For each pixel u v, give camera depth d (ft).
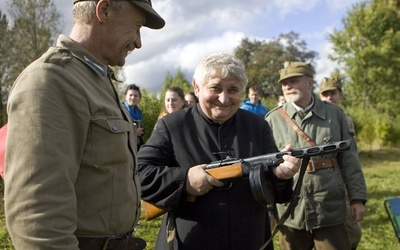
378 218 23.39
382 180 37.93
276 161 7.28
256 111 29.99
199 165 7.44
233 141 7.91
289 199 8.09
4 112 36.11
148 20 6.38
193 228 7.50
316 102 12.07
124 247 5.79
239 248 7.43
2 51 51.75
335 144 7.27
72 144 5.01
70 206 4.86
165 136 7.97
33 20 58.13
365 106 89.56
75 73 5.27
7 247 15.88
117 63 6.02
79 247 5.26
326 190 11.29
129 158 5.82
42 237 4.59
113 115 5.57
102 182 5.34
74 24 5.82
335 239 11.41
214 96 7.59
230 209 7.45
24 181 4.64
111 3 5.64
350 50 92.43
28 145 4.69
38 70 4.95
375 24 90.68
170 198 7.29
